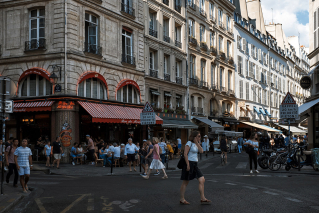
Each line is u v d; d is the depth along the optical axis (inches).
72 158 753.6
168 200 319.6
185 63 1270.9
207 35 1443.2
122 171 636.7
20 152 385.7
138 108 986.7
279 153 620.7
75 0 794.8
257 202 304.8
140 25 1013.2
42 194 365.7
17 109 779.4
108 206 295.0
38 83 809.5
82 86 823.1
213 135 1366.9
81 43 810.2
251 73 1907.0
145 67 1040.8
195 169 306.7
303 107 858.1
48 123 780.6
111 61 895.1
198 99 1380.4
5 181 489.7
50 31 783.7
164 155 722.2
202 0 1423.5
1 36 830.5
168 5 1175.0
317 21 929.5
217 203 302.4
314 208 280.1
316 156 576.7
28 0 801.6
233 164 760.3
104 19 879.1
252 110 1902.1
